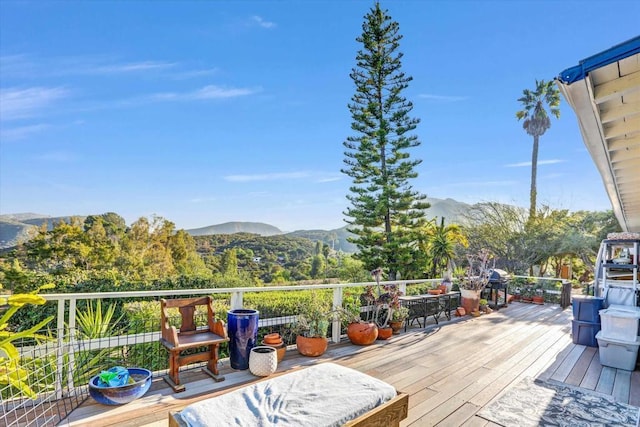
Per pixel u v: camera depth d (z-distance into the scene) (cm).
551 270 1648
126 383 288
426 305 584
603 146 312
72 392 296
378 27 1329
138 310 468
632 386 346
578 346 477
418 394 318
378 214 1337
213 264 2350
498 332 549
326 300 497
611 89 232
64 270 1469
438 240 1241
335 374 228
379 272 539
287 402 191
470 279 708
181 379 332
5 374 240
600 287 550
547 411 290
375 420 190
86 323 347
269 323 426
